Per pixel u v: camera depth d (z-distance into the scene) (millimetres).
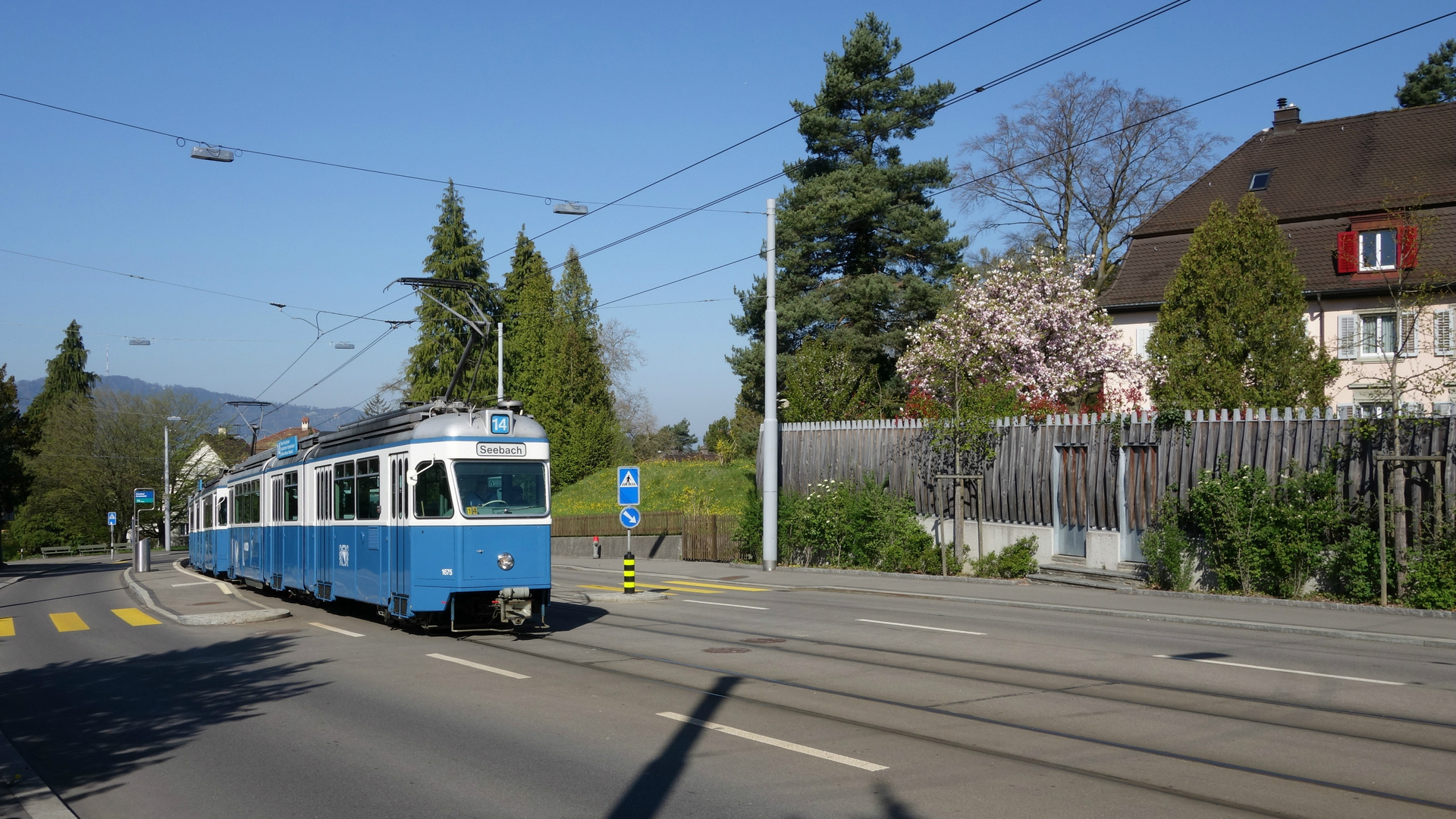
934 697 10328
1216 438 20156
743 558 32656
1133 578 21125
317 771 7840
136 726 9836
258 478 25172
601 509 45281
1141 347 39156
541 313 61812
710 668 12312
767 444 28891
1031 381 33594
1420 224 24203
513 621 15352
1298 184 38531
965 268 38688
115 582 33781
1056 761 7781
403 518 15633
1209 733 8703
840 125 43844
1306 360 26719
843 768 7586
